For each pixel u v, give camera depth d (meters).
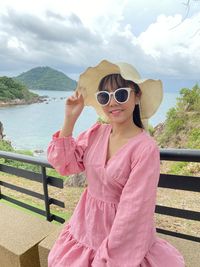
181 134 9.75
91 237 1.51
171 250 1.51
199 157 1.68
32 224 2.36
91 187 1.58
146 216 1.30
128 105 1.46
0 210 2.63
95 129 1.70
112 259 1.33
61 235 1.70
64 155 1.64
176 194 5.65
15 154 2.62
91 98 1.75
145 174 1.33
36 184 6.83
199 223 4.09
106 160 1.53
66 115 1.65
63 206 2.61
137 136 1.46
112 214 1.47
